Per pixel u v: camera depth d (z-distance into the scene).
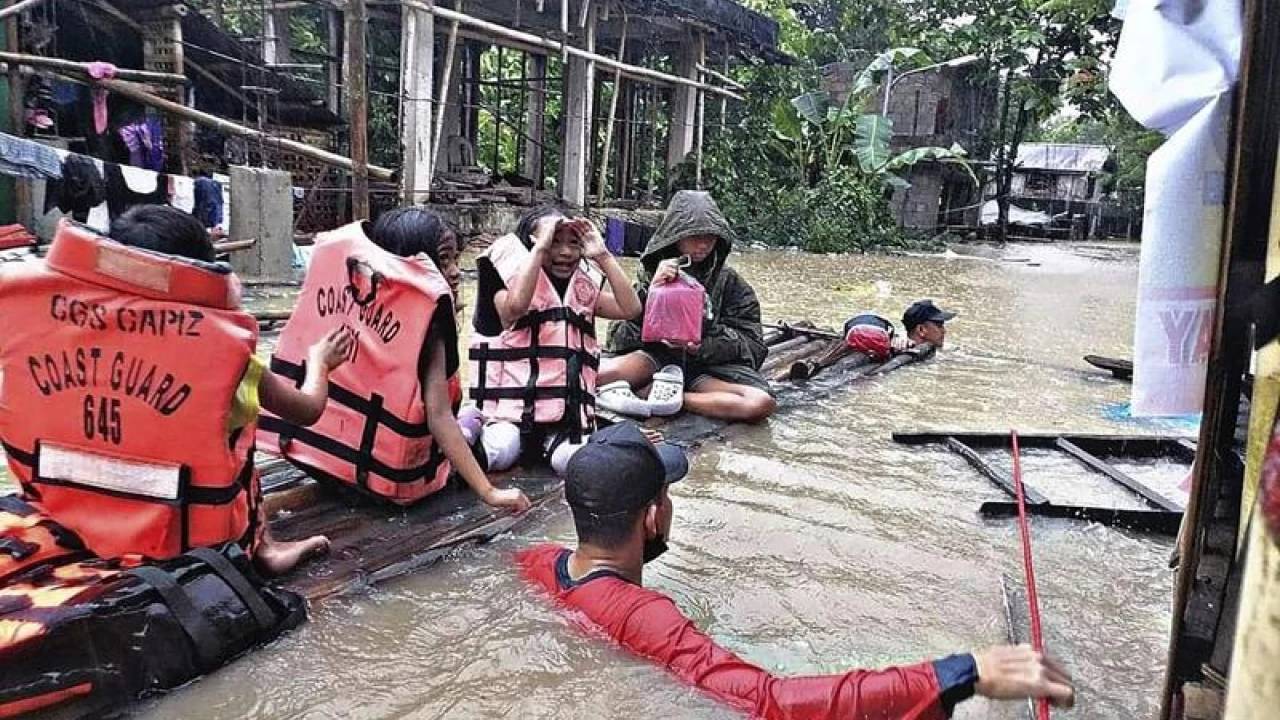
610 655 2.51
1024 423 5.74
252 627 2.60
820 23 28.72
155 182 8.71
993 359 7.96
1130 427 5.71
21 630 2.24
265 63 13.56
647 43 19.50
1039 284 15.21
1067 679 2.03
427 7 11.81
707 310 5.32
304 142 13.02
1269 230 1.71
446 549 3.30
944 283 14.63
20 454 2.69
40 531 2.68
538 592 2.87
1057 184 37.69
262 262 9.65
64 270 2.62
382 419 3.48
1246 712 1.33
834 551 3.54
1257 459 1.71
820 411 5.76
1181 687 1.94
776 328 8.16
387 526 3.51
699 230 5.23
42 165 8.00
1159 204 1.96
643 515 2.78
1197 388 2.01
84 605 2.34
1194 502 1.87
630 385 5.33
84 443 2.65
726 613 2.99
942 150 21.69
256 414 2.80
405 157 12.11
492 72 22.41
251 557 2.95
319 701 2.40
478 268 4.24
